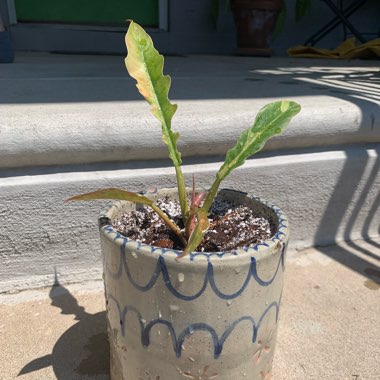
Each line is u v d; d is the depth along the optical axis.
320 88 1.81
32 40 3.59
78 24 3.74
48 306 1.18
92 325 1.12
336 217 1.52
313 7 4.27
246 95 1.58
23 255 1.20
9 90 1.54
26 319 1.13
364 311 1.21
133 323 0.74
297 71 2.58
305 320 1.16
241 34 3.88
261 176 1.33
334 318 1.17
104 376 0.96
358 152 1.44
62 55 3.33
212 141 1.22
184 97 1.50
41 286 1.25
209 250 0.75
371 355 1.05
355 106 1.40
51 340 1.06
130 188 1.20
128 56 0.77
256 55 3.86
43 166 1.14
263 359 0.80
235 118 1.23
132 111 1.21
